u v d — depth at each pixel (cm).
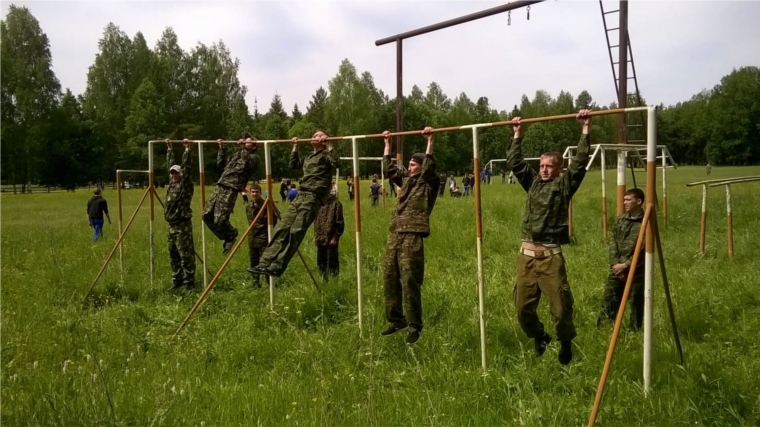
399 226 573
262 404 453
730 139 7019
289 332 637
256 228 879
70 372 511
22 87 4769
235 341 612
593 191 2314
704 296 682
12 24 4869
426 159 574
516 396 458
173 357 575
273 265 614
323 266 877
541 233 483
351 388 486
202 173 843
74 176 5209
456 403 446
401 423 423
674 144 8288
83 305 804
